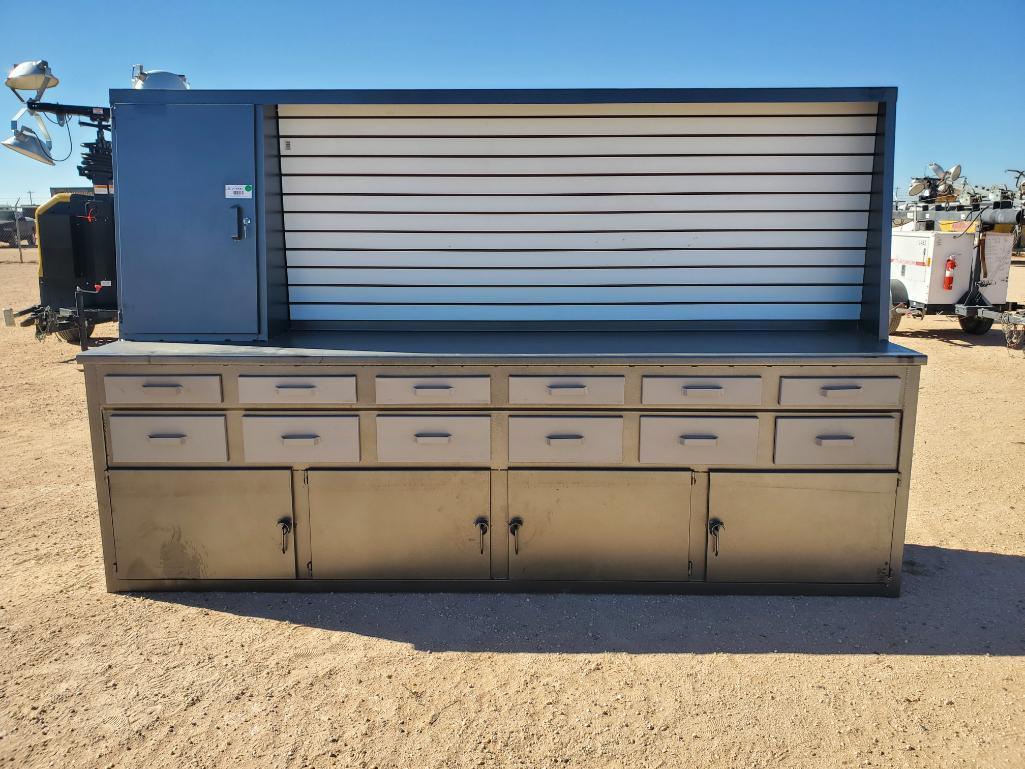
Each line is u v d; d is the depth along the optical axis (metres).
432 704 2.76
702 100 3.54
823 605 3.46
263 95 3.60
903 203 14.21
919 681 2.90
